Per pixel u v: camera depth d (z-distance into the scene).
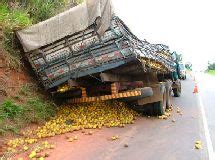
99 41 10.12
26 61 12.18
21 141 8.32
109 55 10.04
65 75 10.79
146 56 10.73
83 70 10.47
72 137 9.06
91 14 10.09
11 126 9.12
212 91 24.58
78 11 10.32
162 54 15.12
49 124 10.25
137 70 11.44
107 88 11.38
